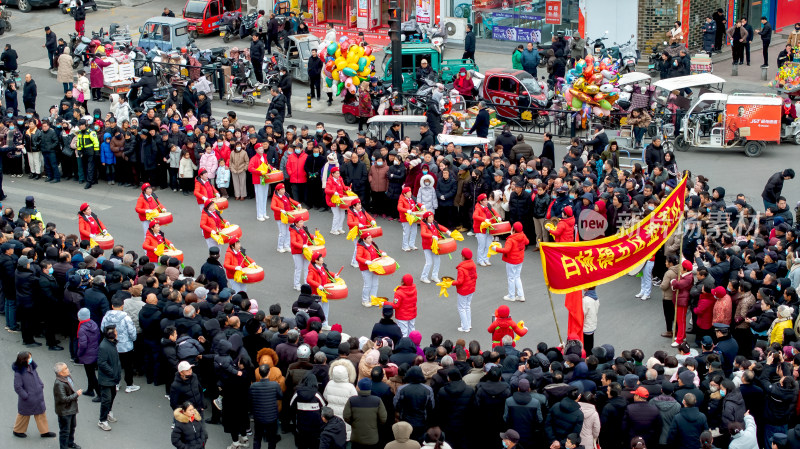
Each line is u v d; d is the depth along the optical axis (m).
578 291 19.41
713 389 15.84
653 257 22.31
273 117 30.45
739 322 19.30
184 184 29.61
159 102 35.62
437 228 23.48
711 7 41.12
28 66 42.50
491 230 24.00
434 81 35.69
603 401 15.89
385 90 34.47
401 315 20.56
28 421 17.70
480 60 42.28
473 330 21.59
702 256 21.27
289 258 25.47
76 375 19.92
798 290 19.53
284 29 42.06
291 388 16.91
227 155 28.88
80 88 36.22
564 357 16.78
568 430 14.95
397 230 27.03
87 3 49.53
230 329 17.89
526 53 37.41
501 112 34.84
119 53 38.44
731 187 28.80
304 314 18.69
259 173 27.00
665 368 16.67
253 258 25.42
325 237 26.55
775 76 37.34
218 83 37.88
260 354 17.42
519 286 22.77
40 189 30.39
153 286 19.66
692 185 27.02
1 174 29.08
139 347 19.66
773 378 16.41
